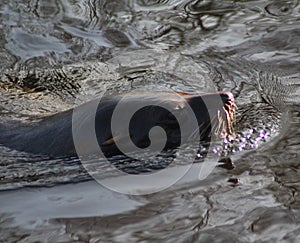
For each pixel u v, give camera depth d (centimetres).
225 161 1875
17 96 2312
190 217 1661
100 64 2583
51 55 2661
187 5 3003
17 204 1761
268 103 2216
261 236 1577
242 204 1702
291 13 2897
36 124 2034
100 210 1709
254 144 1948
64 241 1594
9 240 1611
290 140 1973
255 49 2639
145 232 1612
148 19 2898
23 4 2994
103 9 2972
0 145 1988
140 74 2478
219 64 2538
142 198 1747
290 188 1756
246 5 2986
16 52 2680
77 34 2794
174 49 2673
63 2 3019
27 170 1883
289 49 2617
